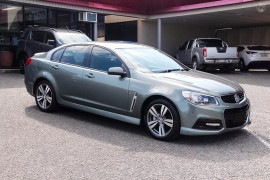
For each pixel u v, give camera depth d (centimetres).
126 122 706
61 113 802
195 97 593
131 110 654
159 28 2230
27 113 795
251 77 1705
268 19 2334
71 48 782
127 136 643
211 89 610
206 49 1852
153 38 2473
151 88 629
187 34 2736
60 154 538
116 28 2548
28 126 691
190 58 2006
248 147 590
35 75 819
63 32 1468
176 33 2652
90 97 716
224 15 2102
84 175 461
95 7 1955
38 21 1825
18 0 1641
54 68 782
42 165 493
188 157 537
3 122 715
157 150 567
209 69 2150
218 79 678
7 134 634
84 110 733
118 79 672
